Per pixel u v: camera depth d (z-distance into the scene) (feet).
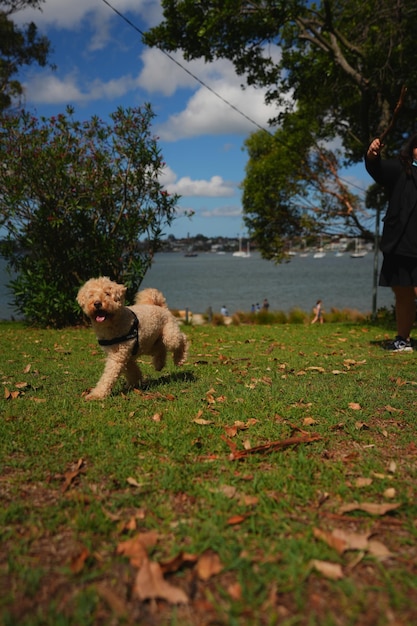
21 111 37.70
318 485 8.12
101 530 6.65
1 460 9.26
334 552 6.04
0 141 36.22
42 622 4.93
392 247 20.56
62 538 6.53
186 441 10.06
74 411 12.50
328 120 54.49
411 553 6.12
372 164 20.36
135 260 40.70
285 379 16.46
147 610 5.15
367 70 40.06
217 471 8.60
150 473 8.59
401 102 18.34
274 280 266.77
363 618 4.98
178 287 215.72
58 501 7.59
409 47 39.81
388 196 20.89
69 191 37.78
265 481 8.14
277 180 56.95
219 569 5.67
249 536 6.47
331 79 41.83
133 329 14.46
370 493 7.83
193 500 7.57
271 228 60.08
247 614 5.01
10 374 18.07
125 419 11.76
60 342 29.32
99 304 13.51
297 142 54.24
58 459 9.27
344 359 20.65
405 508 7.22
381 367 18.42
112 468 8.74
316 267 456.45
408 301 22.27
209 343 28.40
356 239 57.16
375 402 13.12
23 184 36.47
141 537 6.32
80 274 40.86
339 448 9.95
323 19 39.70
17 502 7.51
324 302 140.46
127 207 40.52
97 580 5.60
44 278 40.68
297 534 6.56
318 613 5.04
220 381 16.02
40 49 69.41
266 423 11.39
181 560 5.77
